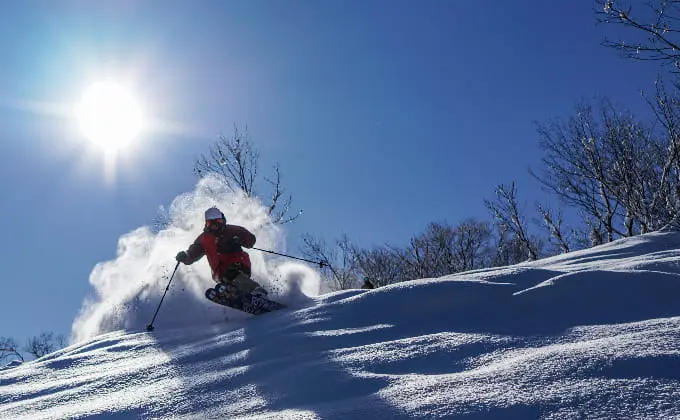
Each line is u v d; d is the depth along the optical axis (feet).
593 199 60.64
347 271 96.68
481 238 99.71
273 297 21.58
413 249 101.96
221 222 21.63
